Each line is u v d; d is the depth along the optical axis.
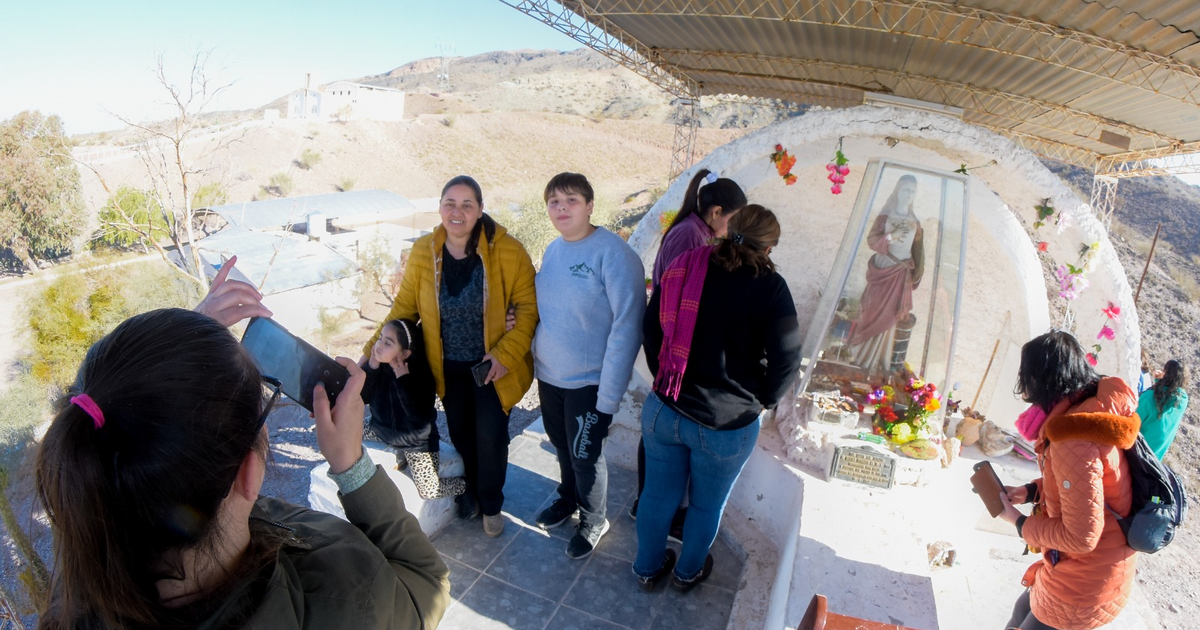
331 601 0.94
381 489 1.16
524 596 3.21
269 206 30.44
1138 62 5.48
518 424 6.52
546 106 100.12
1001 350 4.51
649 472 3.03
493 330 3.24
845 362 4.12
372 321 19.50
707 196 3.27
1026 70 6.93
